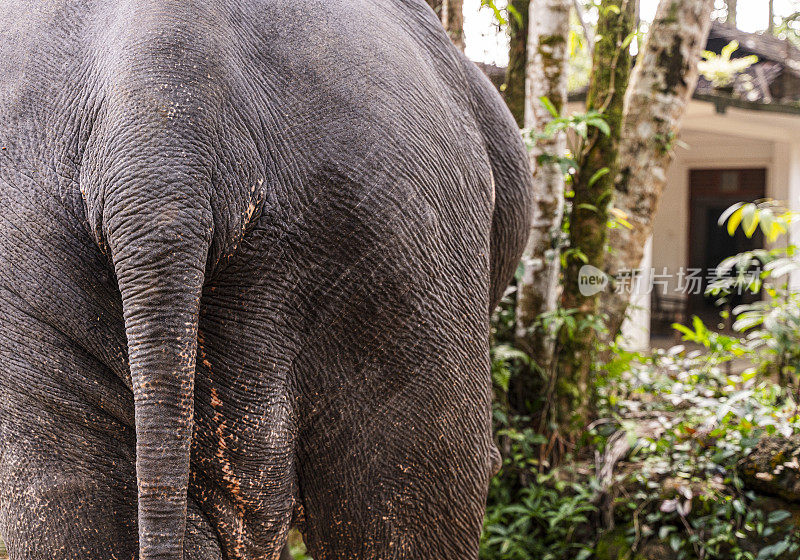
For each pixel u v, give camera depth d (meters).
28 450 1.53
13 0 1.68
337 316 1.64
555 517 3.68
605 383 4.29
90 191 1.46
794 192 9.64
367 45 1.71
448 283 1.78
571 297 4.04
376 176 1.62
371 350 1.68
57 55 1.56
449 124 1.88
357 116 1.63
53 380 1.53
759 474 3.62
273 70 1.60
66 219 1.51
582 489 3.69
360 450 1.73
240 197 1.49
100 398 1.54
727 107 7.90
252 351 1.56
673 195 11.76
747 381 4.31
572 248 4.02
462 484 1.87
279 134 1.57
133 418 1.56
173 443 1.37
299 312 1.61
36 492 1.51
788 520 3.48
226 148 1.47
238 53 1.56
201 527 1.58
